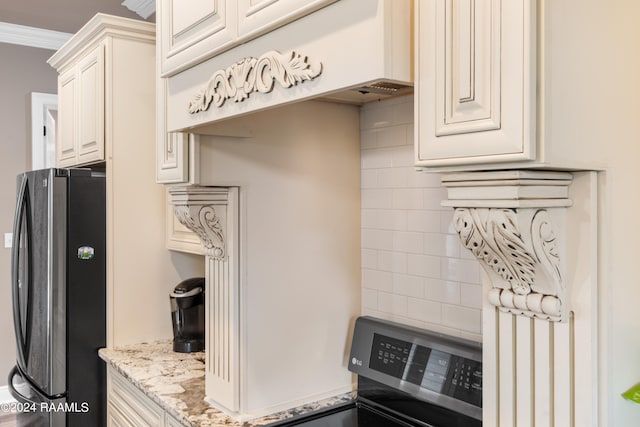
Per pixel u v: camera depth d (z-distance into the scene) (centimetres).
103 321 232
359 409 164
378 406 164
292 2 99
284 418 156
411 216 164
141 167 236
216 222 156
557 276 84
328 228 174
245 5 113
